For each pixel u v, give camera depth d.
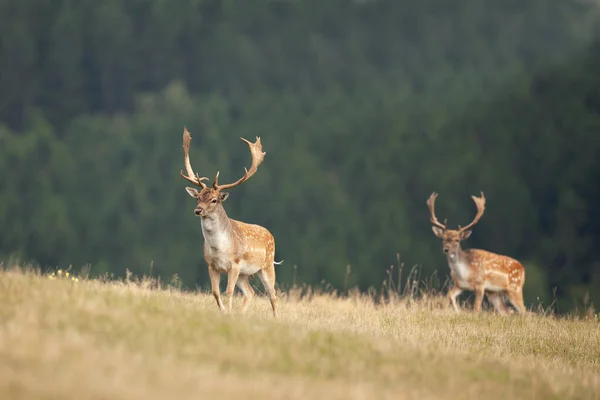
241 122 105.19
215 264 22.39
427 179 89.69
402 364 18.19
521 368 19.89
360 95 121.38
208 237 22.16
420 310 29.27
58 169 93.00
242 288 23.83
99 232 86.25
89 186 93.50
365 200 92.19
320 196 88.50
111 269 83.19
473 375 18.58
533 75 99.00
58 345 15.27
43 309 17.12
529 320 28.14
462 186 87.25
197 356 16.47
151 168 91.50
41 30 122.25
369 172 93.44
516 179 87.50
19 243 83.75
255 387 15.23
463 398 17.02
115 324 17.02
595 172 86.94
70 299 17.88
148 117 100.69
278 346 17.75
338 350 18.22
